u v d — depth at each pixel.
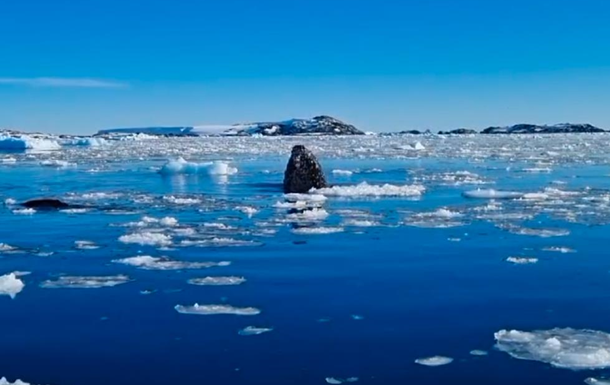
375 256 11.34
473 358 6.74
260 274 10.10
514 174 29.75
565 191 21.42
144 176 29.89
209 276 10.01
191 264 10.79
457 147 68.00
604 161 39.81
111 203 19.16
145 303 8.64
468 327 7.64
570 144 73.75
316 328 7.64
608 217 15.59
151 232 13.88
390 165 37.38
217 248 12.10
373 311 8.23
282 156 51.00
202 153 58.06
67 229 14.45
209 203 19.02
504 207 17.53
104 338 7.38
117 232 13.98
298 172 21.73
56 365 6.67
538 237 13.03
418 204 18.39
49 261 11.16
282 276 9.96
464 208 17.36
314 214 16.22
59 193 22.20
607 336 7.28
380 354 6.87
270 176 29.02
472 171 31.84
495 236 13.16
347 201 19.19
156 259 11.14
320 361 6.70
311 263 10.82
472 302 8.58
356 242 12.60
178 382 6.24
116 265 10.80
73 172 33.03
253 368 6.54
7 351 7.05
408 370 6.47
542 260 10.94
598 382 6.13
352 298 8.79
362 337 7.35
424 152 55.66
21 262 11.11
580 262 10.77
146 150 66.81
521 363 6.59
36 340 7.35
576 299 8.69
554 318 7.93
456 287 9.30
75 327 7.74
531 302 8.56
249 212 16.94
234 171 31.14
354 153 54.38
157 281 9.74
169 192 22.45
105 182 26.80
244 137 150.50
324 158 46.09
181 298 8.86
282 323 7.82
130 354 6.93
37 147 66.62
